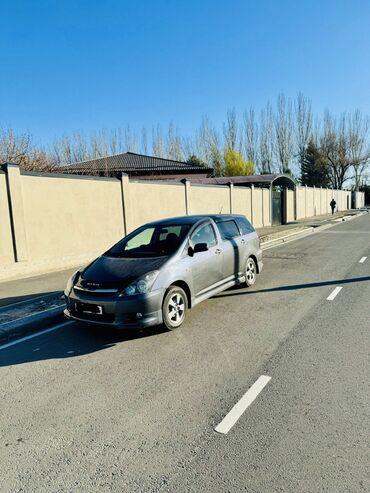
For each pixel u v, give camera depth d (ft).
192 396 12.11
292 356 14.83
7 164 30.19
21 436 10.44
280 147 203.10
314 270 32.58
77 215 36.45
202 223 21.74
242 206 73.36
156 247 19.94
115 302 16.37
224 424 10.51
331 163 207.10
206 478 8.48
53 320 20.93
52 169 62.49
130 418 11.05
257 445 9.54
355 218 115.96
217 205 63.67
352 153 208.64
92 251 38.14
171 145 192.44
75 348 16.81
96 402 12.07
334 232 70.69
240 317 19.97
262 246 51.80
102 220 39.19
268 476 8.45
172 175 103.71
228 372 13.67
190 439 9.92
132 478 8.60
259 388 12.39
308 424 10.32
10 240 30.83
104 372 14.20
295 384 12.57
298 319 19.38
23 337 18.78
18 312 21.57
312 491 7.97
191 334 17.67
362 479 8.24
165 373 13.83
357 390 12.03
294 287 26.32
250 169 187.32
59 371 14.51
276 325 18.56
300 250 46.55
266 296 24.04
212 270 21.06
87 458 9.38
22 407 11.99
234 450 9.39
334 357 14.58
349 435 9.78
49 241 33.88
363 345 15.67
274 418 10.68
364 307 21.18
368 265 34.22
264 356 14.94
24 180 31.60
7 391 13.10
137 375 13.79
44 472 8.95
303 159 214.07
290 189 103.45
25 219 31.78
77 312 17.53
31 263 32.37
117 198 40.93
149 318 16.79
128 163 109.09
